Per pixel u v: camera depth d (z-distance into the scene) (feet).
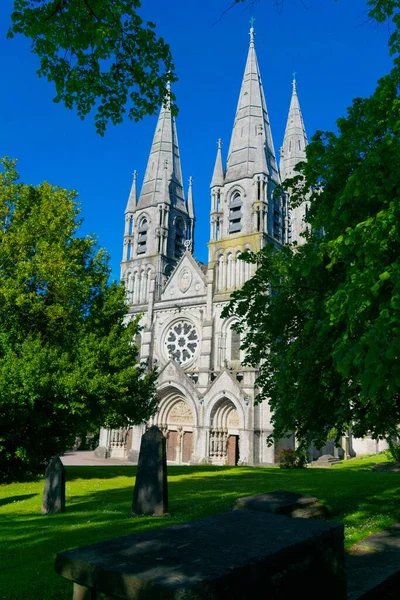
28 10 32.71
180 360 206.80
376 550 34.86
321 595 17.01
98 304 113.29
